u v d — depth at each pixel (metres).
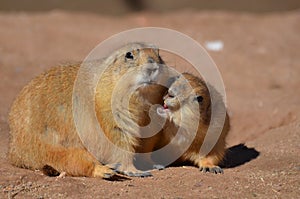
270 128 16.02
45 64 20.75
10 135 11.68
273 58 22.98
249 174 11.36
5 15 27.38
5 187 10.20
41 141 11.15
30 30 24.72
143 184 10.55
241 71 21.50
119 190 10.15
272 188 10.49
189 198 9.83
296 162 12.23
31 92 11.46
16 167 11.50
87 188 10.24
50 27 25.36
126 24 26.77
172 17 28.11
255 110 17.02
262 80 20.70
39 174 10.93
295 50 24.03
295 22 27.53
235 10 38.34
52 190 10.08
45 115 11.14
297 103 17.56
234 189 10.36
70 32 24.80
